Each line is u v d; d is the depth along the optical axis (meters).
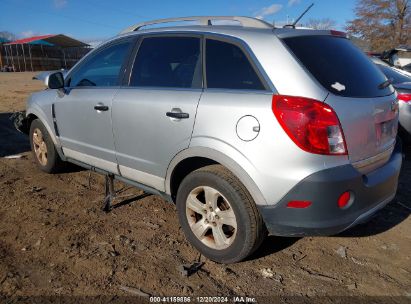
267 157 2.64
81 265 3.04
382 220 3.89
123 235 3.50
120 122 3.59
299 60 2.72
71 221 3.74
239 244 2.88
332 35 3.25
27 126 5.37
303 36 2.96
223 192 2.88
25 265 3.02
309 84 2.62
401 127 5.71
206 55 3.12
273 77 2.71
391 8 38.31
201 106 2.96
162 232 3.58
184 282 2.88
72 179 4.86
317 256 3.24
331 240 3.50
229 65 2.96
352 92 2.80
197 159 3.16
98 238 3.44
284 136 2.58
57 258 3.12
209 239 3.13
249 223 2.80
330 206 2.62
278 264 3.12
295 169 2.58
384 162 3.15
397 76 6.39
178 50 3.34
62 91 4.36
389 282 2.93
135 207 4.09
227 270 3.03
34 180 4.80
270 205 2.70
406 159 5.88
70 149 4.40
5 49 47.38
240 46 2.93
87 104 3.95
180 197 3.23
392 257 3.25
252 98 2.74
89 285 2.81
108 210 3.99
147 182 3.55
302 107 2.55
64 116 4.32
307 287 2.85
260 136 2.66
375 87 3.08
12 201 4.15
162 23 3.68
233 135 2.77
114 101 3.64
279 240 3.48
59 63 52.12
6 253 3.17
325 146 2.55
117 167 3.80
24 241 3.36
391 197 3.18
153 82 3.44
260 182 2.69
